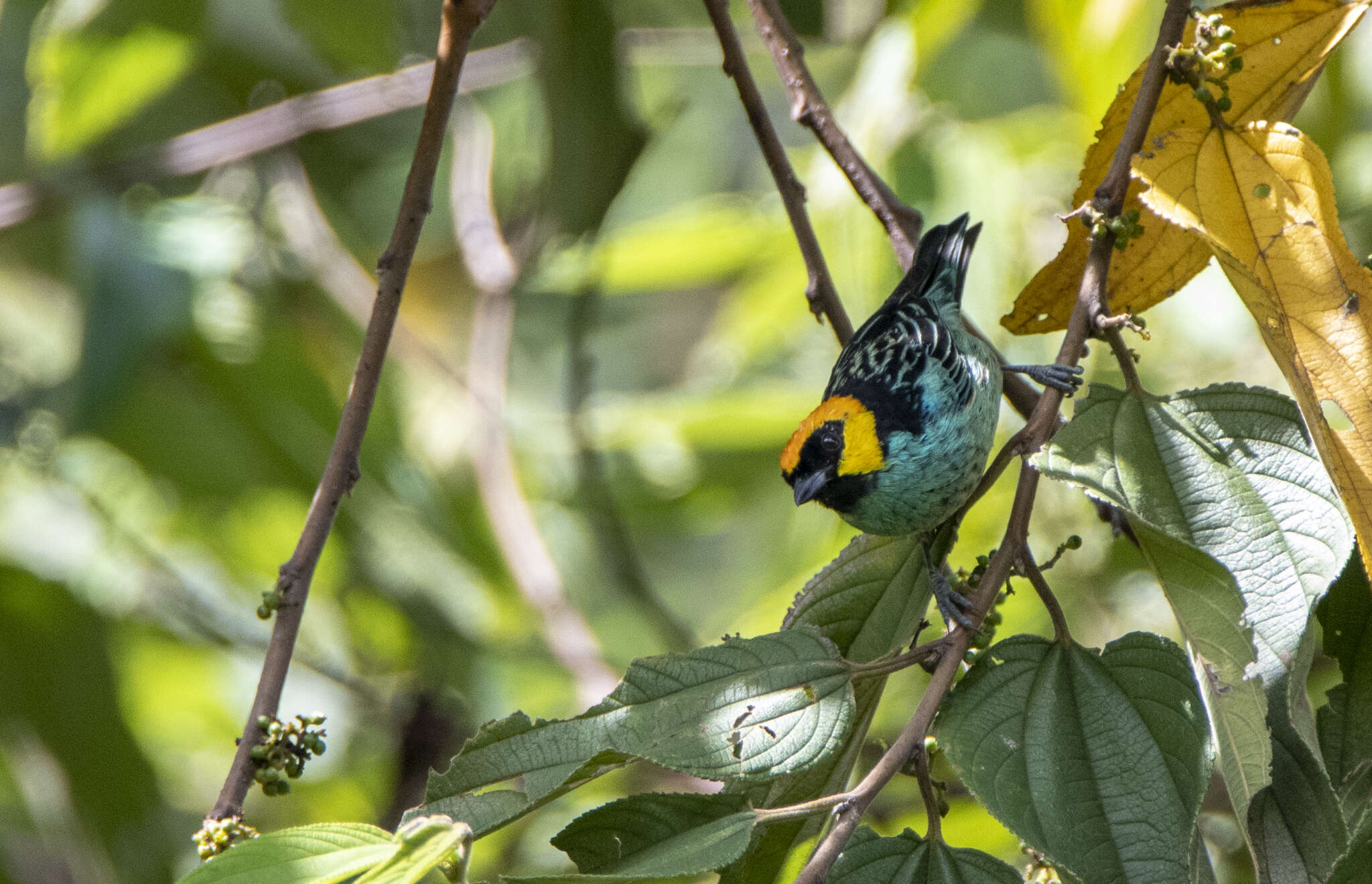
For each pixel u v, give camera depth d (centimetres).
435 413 1330
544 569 1062
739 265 1100
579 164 875
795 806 405
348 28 1023
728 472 1145
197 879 356
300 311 1173
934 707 428
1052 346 961
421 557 1106
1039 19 946
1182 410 488
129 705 1028
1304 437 474
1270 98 537
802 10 955
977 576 534
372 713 1112
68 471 1103
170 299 947
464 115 1128
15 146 1156
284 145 1163
